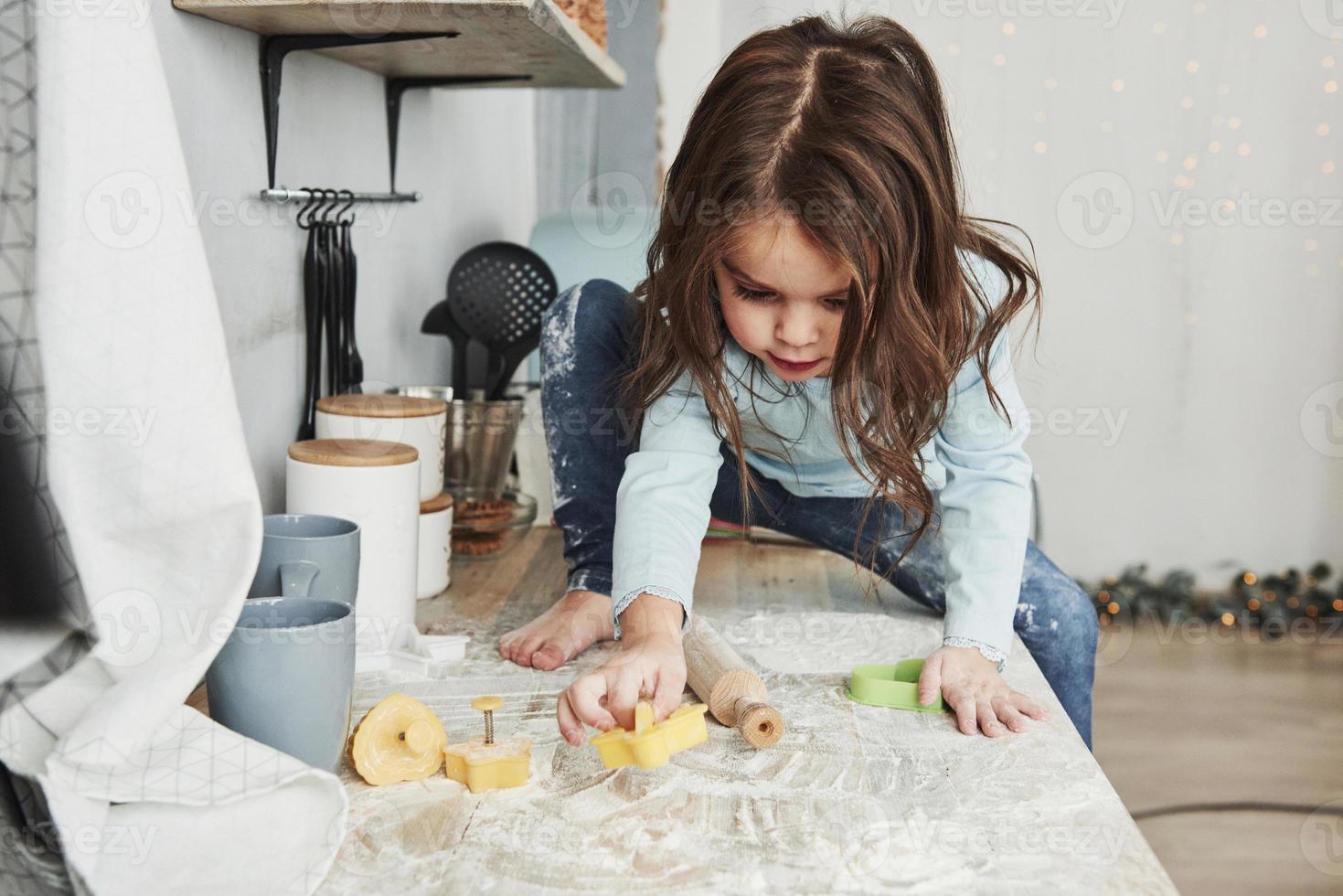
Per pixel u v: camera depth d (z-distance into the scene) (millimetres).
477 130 1930
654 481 1050
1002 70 2936
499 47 1259
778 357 944
